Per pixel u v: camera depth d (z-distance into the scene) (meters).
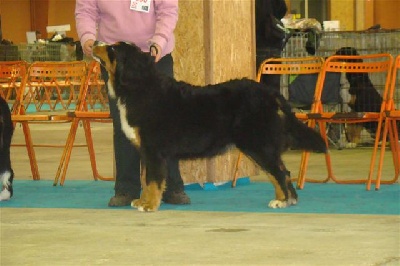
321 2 29.36
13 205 7.44
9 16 34.97
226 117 6.86
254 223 6.22
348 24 28.67
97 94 19.92
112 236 5.77
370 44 11.66
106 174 9.96
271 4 11.09
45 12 35.72
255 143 6.88
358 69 8.73
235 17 8.66
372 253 5.05
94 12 7.30
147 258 5.02
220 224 6.19
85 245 5.46
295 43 12.02
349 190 8.15
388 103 8.27
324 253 5.07
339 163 10.48
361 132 12.38
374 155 8.14
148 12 7.18
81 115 8.79
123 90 6.79
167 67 7.25
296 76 10.45
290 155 11.59
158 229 6.02
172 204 7.30
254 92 6.90
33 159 9.45
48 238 5.73
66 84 20.97
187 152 6.89
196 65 8.39
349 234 5.69
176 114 6.81
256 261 4.88
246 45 8.87
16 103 9.50
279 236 5.65
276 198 7.12
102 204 7.45
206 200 7.58
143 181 7.03
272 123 6.90
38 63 9.74
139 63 6.77
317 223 6.16
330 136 12.22
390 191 8.02
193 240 5.56
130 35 7.21
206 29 8.30
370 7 29.34
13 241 5.64
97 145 13.62
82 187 8.78
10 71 9.93
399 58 8.31
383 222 6.18
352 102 11.31
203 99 6.88
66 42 24.98
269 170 6.98
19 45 24.72
